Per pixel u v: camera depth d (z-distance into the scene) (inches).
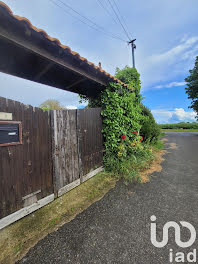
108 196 87.1
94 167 119.6
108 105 127.3
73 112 99.3
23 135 67.9
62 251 50.6
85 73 96.3
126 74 187.9
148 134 222.4
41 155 77.4
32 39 62.9
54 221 66.1
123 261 46.0
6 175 61.1
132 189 95.9
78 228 61.3
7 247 52.7
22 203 67.7
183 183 104.5
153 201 80.9
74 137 99.7
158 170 134.3
